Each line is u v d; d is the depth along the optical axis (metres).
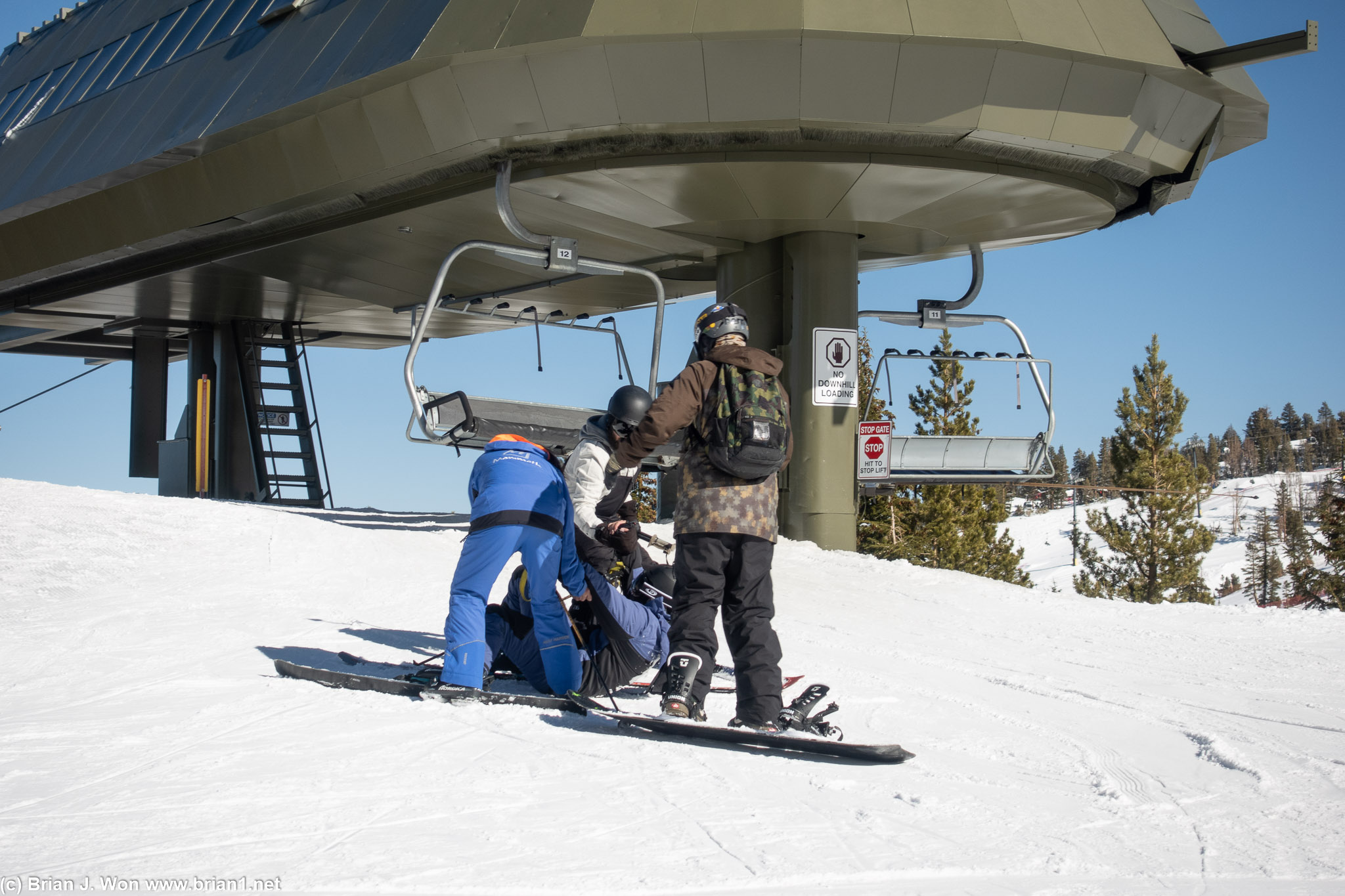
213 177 14.45
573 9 10.36
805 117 10.70
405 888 1.90
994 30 10.20
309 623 5.91
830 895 1.96
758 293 14.61
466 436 11.42
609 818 2.42
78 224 16.70
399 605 6.78
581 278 17.45
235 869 1.98
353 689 4.04
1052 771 3.25
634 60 10.46
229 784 2.64
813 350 13.66
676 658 3.59
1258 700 4.74
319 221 15.30
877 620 7.53
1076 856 2.30
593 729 3.50
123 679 4.24
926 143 11.41
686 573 3.67
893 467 13.84
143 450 24.38
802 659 5.62
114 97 16.89
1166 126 11.72
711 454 3.63
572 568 4.26
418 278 18.30
